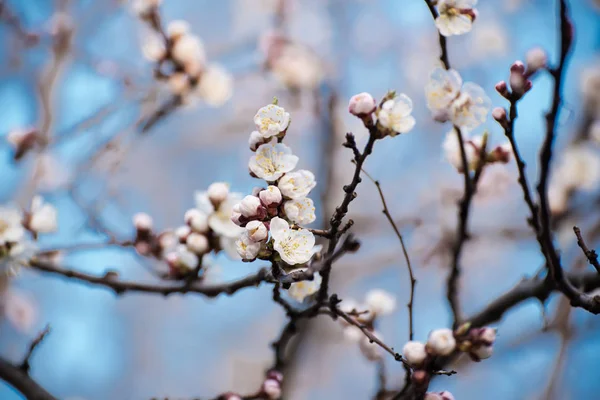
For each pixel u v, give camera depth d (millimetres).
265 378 1161
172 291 1154
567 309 1562
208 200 1141
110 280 1184
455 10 1084
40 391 1166
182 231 1148
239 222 1033
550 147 1068
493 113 1072
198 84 1368
